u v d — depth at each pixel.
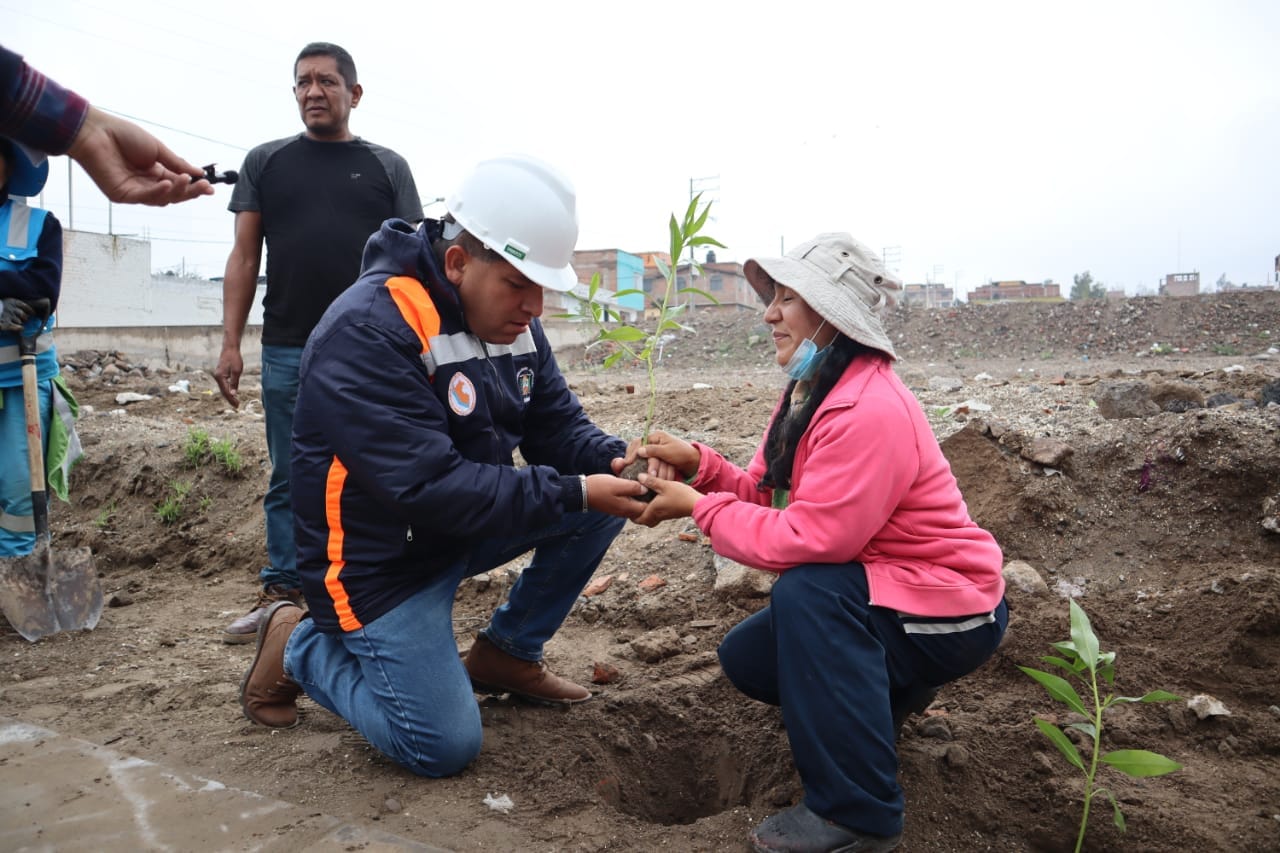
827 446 2.11
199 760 2.57
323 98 3.73
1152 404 4.73
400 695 2.38
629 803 2.63
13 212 3.65
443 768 2.43
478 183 2.39
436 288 2.41
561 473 3.05
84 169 1.96
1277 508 3.33
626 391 8.93
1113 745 2.57
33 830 2.20
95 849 2.12
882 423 2.08
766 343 24.81
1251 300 24.48
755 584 3.57
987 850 2.23
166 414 8.34
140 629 3.88
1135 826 2.21
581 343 23.50
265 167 3.78
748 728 2.82
